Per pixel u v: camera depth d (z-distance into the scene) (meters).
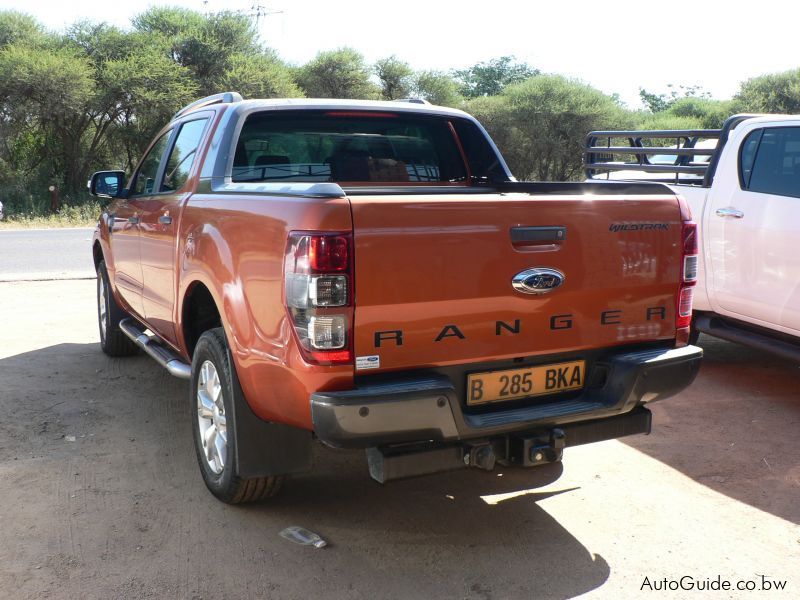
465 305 2.93
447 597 2.93
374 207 2.75
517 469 4.18
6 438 4.48
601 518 3.60
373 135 4.55
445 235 2.86
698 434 4.71
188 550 3.25
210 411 3.69
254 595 2.93
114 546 3.27
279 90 35.31
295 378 2.83
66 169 32.75
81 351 6.54
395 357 2.84
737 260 5.58
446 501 3.79
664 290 3.42
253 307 3.08
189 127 4.60
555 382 3.24
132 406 5.10
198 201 3.85
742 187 5.61
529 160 43.91
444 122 4.78
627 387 3.22
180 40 34.66
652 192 3.48
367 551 3.28
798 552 3.30
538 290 3.06
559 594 2.96
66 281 10.42
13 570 3.06
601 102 42.94
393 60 42.69
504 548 3.32
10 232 19.72
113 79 30.81
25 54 28.91
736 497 3.83
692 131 6.39
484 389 3.07
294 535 3.39
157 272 4.51
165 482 3.93
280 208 2.92
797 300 5.10
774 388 5.67
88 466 4.11
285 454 3.38
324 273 2.70
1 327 7.46
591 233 3.18
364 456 4.39
